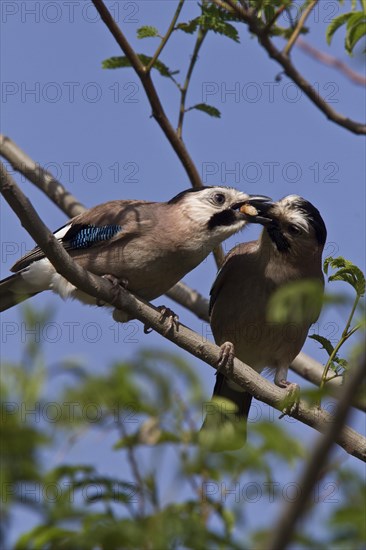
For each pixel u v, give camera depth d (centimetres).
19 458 575
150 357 596
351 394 504
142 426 599
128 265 1258
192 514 591
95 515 584
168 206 1300
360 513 548
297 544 538
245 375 1150
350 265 974
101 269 1267
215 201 1302
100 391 581
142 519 581
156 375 596
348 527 548
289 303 641
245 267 1368
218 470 583
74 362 588
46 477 586
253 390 1149
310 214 1349
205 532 579
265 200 1341
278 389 1143
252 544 549
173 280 1299
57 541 584
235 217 1305
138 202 1321
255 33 1210
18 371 582
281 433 566
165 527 570
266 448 572
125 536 566
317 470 496
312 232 1343
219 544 580
